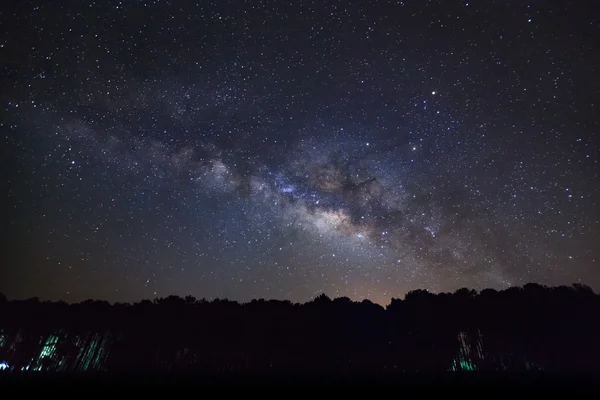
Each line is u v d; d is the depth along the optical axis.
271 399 4.05
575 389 4.01
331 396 4.11
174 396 4.11
